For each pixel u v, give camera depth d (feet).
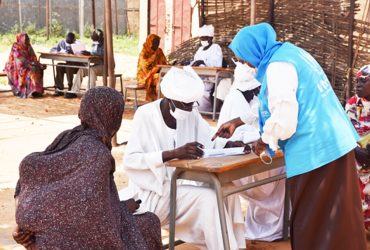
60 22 84.43
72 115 28.78
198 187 8.79
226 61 31.37
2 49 61.52
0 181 15.70
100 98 6.77
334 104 7.87
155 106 9.69
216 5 32.12
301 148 7.62
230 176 8.36
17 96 35.42
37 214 6.23
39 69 35.50
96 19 87.61
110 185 7.06
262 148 8.35
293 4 28.02
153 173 9.16
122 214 7.17
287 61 7.60
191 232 9.07
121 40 78.28
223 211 8.02
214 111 27.07
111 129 6.96
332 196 7.63
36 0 81.41
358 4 25.55
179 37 41.24
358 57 26.18
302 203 7.82
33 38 71.97
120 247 6.46
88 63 33.37
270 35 8.16
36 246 6.61
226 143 10.17
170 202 8.78
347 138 7.65
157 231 7.82
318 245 7.75
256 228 11.42
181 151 8.71
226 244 8.01
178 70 9.57
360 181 10.87
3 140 21.74
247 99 11.60
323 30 27.09
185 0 40.37
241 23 31.09
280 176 9.40
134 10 86.12
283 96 7.38
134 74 49.08
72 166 6.41
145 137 9.46
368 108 10.59
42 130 24.16
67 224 6.23
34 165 6.45
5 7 77.41
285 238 11.19
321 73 7.95
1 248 9.83
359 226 7.79
